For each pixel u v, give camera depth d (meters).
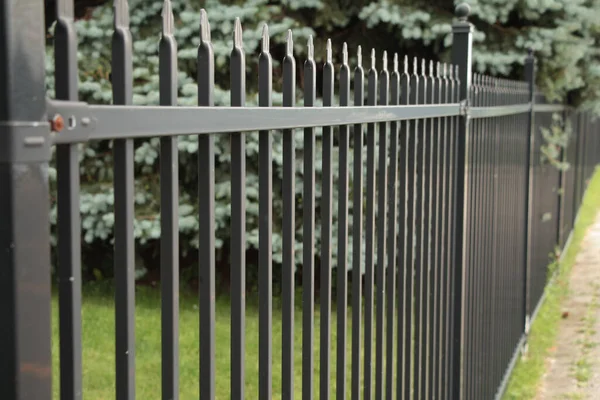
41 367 0.99
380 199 2.37
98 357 5.07
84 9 7.06
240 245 1.49
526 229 5.76
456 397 3.47
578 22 6.52
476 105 3.67
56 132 0.98
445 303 3.24
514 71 7.21
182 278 7.25
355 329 2.20
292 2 6.25
